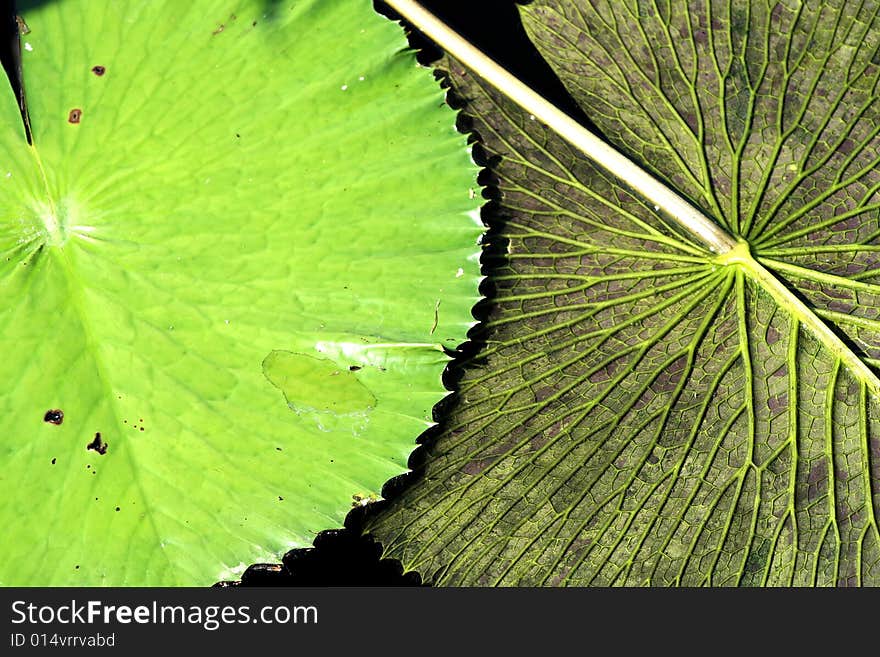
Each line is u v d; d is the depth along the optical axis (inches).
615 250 46.1
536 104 46.0
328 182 44.9
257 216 44.8
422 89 45.1
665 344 46.1
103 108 44.8
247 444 44.8
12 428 44.4
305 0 45.0
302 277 44.8
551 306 46.0
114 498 44.6
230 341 44.8
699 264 46.1
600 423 46.1
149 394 44.7
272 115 44.9
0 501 44.3
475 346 45.8
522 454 46.1
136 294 44.7
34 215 44.7
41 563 44.3
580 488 46.2
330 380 44.9
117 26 44.8
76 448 44.5
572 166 46.1
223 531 44.7
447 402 45.8
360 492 44.8
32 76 44.6
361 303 44.9
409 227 45.0
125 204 44.8
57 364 44.5
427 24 46.1
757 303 46.2
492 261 45.9
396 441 44.9
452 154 45.1
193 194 44.8
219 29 44.9
